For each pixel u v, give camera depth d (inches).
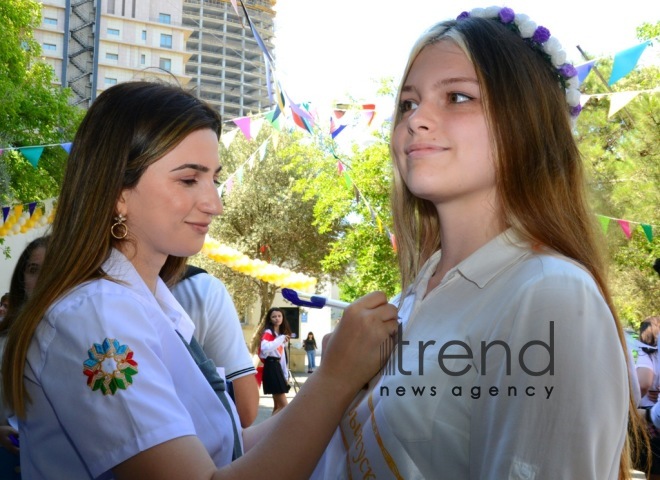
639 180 366.9
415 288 54.3
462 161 46.6
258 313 1179.9
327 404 49.3
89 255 57.2
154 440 50.0
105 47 3080.7
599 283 45.3
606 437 36.7
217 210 62.0
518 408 38.0
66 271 56.6
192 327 68.9
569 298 38.3
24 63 628.7
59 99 617.3
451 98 47.8
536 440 37.0
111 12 3095.5
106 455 50.4
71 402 51.7
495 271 44.5
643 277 445.7
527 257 43.6
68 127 616.4
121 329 52.9
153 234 60.8
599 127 331.0
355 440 48.3
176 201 59.9
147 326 55.5
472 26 49.5
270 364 398.3
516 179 45.9
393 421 44.3
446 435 42.3
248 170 927.0
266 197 927.0
